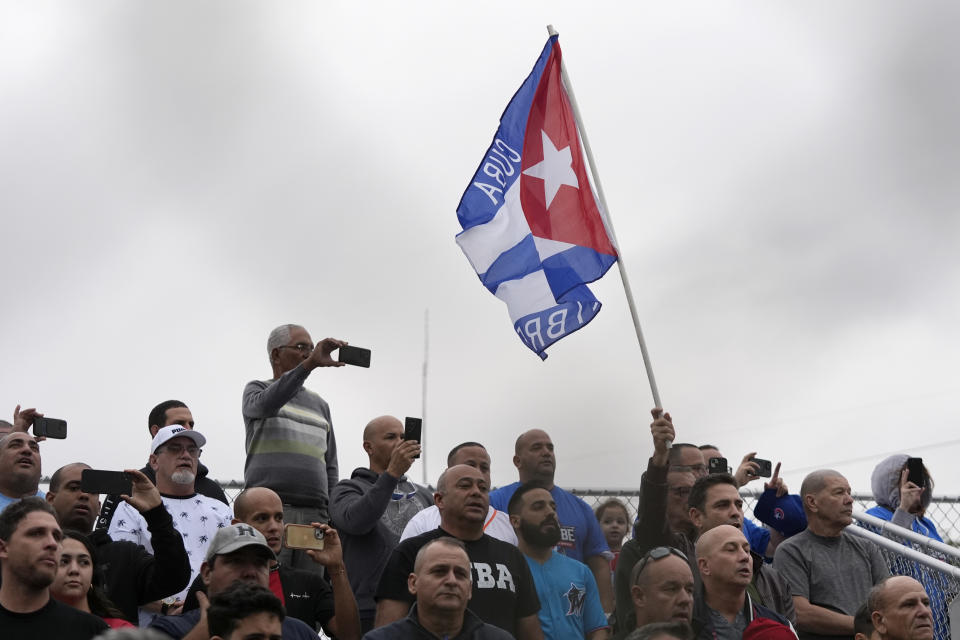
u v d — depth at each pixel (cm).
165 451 887
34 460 880
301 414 977
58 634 666
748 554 819
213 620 608
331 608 809
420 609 736
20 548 666
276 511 805
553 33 1025
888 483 1061
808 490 946
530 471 945
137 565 799
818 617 904
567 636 850
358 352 939
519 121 1018
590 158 1008
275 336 995
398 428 966
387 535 905
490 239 998
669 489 941
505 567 823
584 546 936
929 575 993
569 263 988
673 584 785
